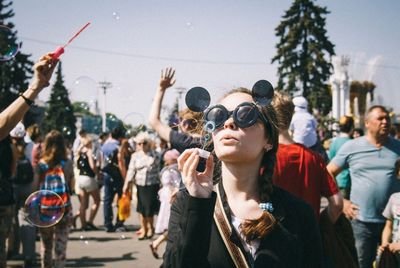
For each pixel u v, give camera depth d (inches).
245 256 72.3
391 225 162.1
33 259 253.6
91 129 497.4
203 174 69.1
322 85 1243.2
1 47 141.1
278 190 79.8
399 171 167.5
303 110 221.8
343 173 220.8
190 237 66.5
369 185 178.7
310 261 77.0
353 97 1151.0
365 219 179.0
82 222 374.6
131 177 347.3
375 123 179.0
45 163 220.4
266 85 77.5
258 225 71.9
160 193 282.8
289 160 128.6
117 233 365.7
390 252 145.6
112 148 381.4
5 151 193.9
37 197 191.2
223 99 79.0
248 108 71.6
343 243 133.4
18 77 1456.7
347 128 263.7
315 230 78.2
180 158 69.7
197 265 67.0
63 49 113.4
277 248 72.6
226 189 77.2
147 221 344.8
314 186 130.0
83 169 370.6
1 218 195.5
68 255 287.6
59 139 223.0
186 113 142.9
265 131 76.3
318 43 1258.6
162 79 164.7
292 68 1272.1
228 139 72.4
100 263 267.4
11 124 113.1
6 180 196.4
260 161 78.3
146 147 343.9
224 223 73.5
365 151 181.0
